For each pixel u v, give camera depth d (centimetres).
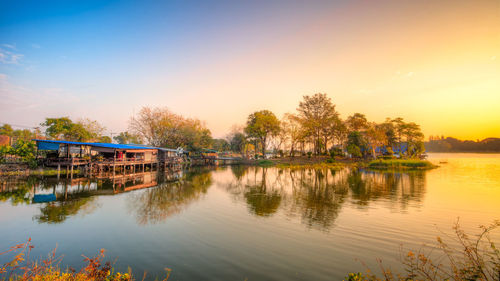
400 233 1127
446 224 1248
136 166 4369
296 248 980
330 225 1257
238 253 941
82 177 3091
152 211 1566
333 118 6731
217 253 942
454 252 901
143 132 5788
